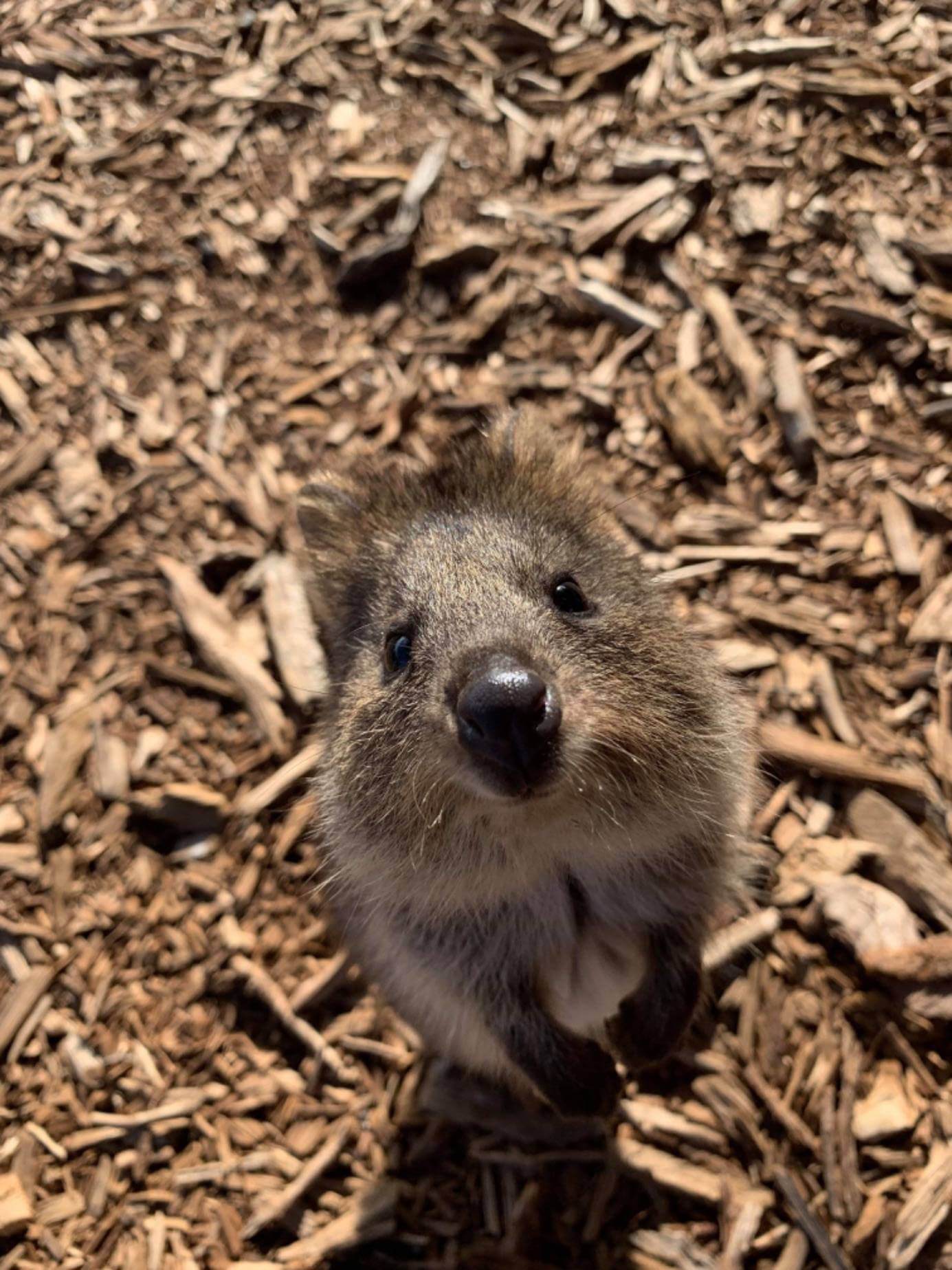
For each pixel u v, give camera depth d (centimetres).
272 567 51
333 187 58
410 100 60
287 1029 44
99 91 62
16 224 59
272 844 47
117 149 60
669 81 58
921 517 48
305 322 57
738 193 55
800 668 46
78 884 47
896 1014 40
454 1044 40
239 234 58
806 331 52
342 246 57
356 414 55
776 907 43
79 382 56
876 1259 38
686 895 37
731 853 37
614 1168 41
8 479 54
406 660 33
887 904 42
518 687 29
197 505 53
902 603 47
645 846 35
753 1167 40
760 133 56
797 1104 40
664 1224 40
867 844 43
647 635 34
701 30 59
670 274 55
